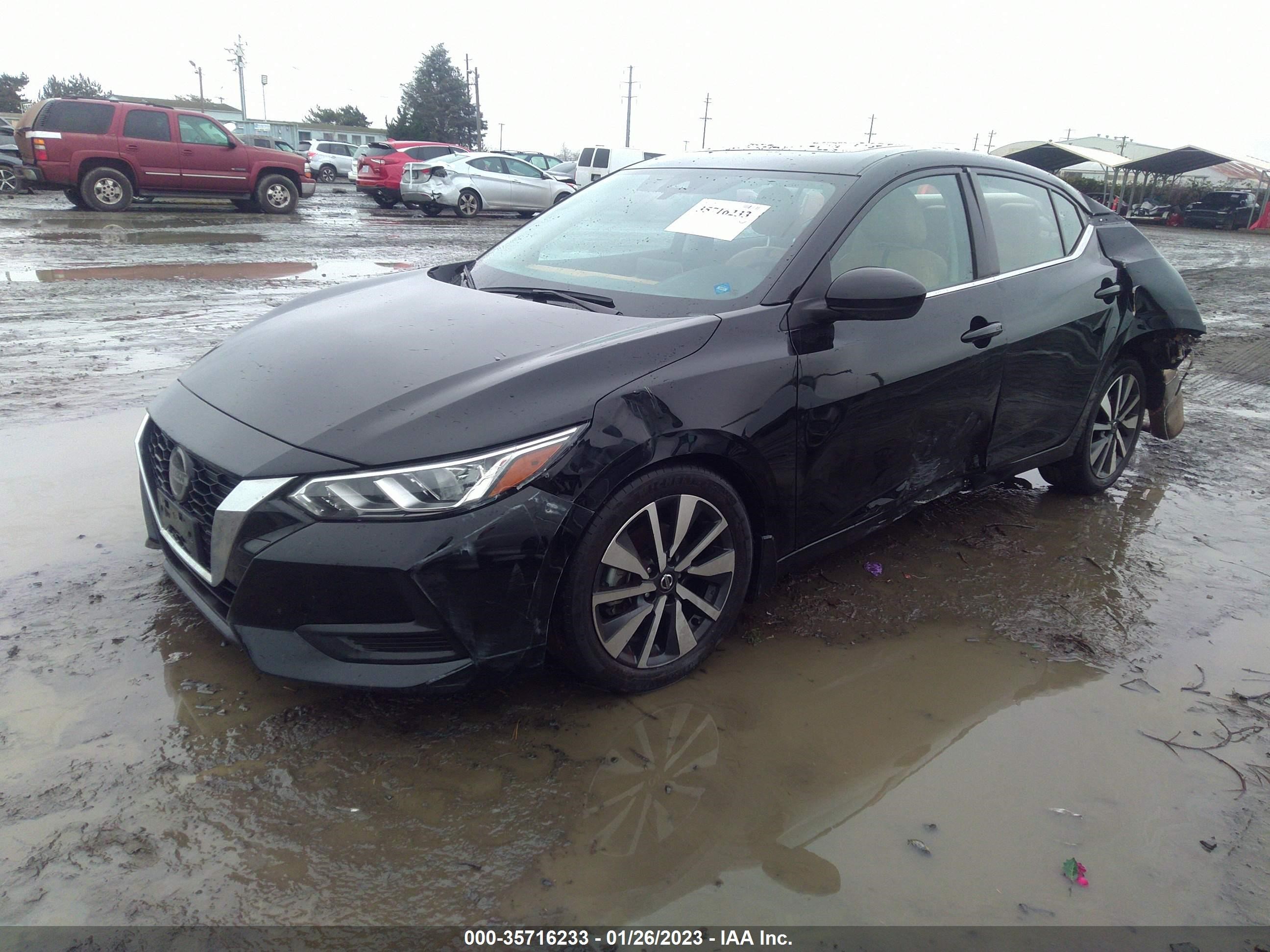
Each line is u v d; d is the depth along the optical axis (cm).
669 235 325
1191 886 202
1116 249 427
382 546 212
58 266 959
